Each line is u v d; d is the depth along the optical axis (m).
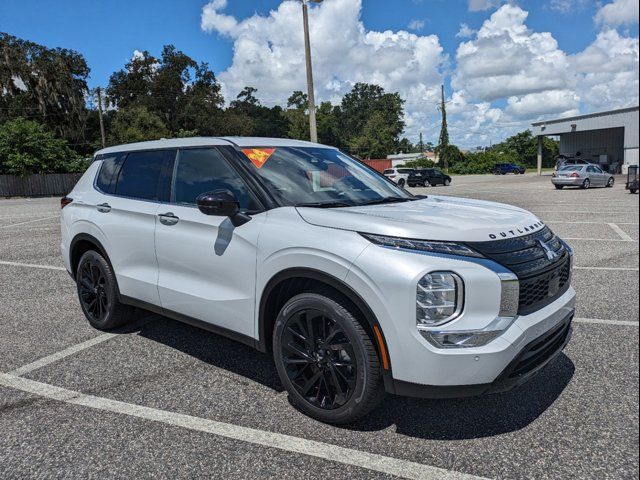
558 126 45.00
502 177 47.59
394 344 2.55
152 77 59.94
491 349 2.48
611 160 46.75
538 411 3.01
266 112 89.62
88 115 52.47
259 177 3.38
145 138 49.41
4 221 15.05
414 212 3.08
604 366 3.61
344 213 2.95
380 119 106.06
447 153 65.81
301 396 3.00
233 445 2.74
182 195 3.77
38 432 2.91
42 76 46.34
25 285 6.44
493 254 2.63
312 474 2.47
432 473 2.45
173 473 2.50
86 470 2.54
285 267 2.92
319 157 4.00
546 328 2.74
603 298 5.32
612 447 2.62
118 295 4.35
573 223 11.52
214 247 3.36
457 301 2.50
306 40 14.31
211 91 60.88
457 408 3.07
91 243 4.59
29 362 3.94
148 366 3.83
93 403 3.25
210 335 4.50
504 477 2.41
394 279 2.51
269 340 3.22
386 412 3.04
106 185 4.55
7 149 34.31
